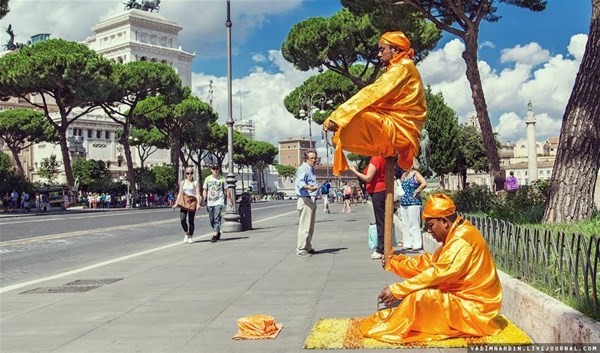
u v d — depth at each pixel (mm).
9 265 11953
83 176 73500
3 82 46281
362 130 5055
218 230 15164
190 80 126062
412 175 11039
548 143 128250
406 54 5246
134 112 64438
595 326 3611
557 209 8594
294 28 32500
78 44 50375
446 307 4551
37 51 48562
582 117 8508
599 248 4164
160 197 73188
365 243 13250
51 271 10898
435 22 19375
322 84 44188
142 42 117812
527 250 5410
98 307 6762
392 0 19344
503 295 5441
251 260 10828
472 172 74875
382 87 5047
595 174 8555
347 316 5734
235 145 99562
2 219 33406
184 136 73000
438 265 4578
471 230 4664
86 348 4922
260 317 5219
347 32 30703
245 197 18984
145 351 4758
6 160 62281
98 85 48031
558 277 4828
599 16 8469
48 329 5699
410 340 4531
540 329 4406
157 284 8336
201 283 8258
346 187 32312
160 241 16953
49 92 49438
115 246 15742
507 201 12328
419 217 11023
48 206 53969
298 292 7223
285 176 154500
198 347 4812
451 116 42281
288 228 19641
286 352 4559
